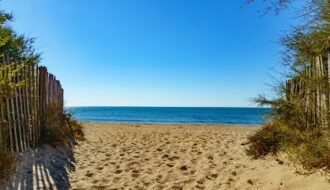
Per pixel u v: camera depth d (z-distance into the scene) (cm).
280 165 538
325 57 499
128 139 1103
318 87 507
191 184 512
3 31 688
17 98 632
